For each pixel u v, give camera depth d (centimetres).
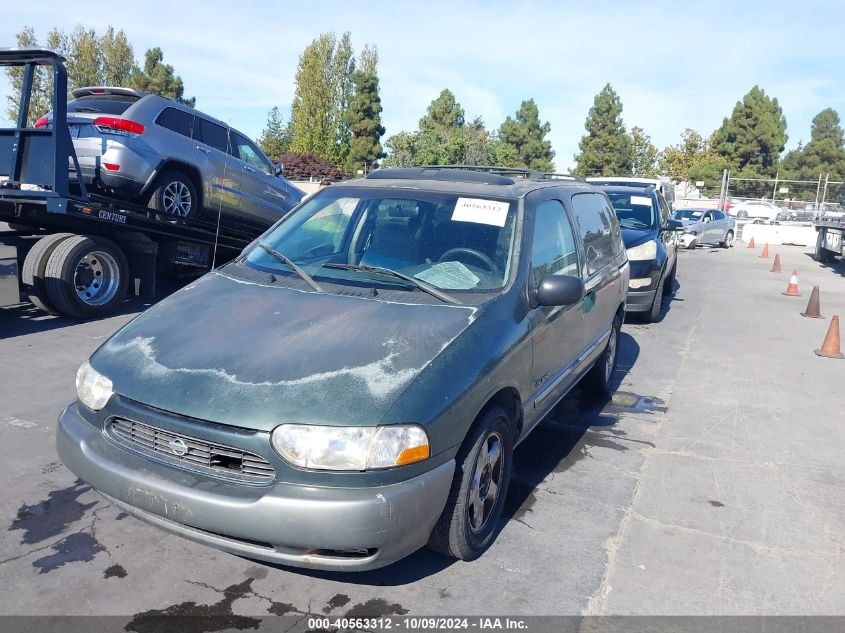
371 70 5781
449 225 414
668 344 868
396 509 276
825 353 823
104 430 315
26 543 345
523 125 6116
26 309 848
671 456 500
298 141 5819
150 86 4900
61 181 709
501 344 345
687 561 357
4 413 510
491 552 357
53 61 686
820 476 473
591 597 322
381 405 283
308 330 327
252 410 280
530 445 511
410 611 305
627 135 6147
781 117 6000
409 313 343
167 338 332
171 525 291
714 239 2655
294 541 271
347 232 426
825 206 3406
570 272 469
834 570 354
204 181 935
